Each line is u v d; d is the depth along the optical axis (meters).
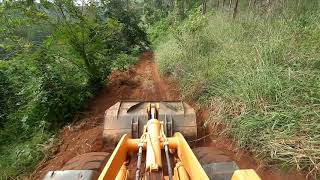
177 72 8.71
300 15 6.73
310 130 3.59
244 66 5.63
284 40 5.64
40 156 4.95
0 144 5.87
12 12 7.11
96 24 8.33
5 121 6.67
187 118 4.23
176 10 23.11
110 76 10.70
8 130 6.34
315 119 3.71
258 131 4.05
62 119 6.26
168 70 10.23
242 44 6.98
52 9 7.51
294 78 4.47
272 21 7.30
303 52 5.07
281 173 3.49
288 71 4.57
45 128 5.94
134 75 11.33
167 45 15.20
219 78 6.07
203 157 3.32
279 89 4.42
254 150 3.95
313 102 4.00
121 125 4.18
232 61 6.50
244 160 3.95
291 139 3.59
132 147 3.00
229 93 5.17
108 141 4.14
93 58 8.43
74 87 7.04
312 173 3.29
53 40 7.47
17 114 6.74
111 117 4.27
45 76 6.48
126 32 22.05
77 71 8.20
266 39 6.18
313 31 5.58
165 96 7.85
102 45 8.73
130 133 4.12
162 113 4.26
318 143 3.42
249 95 4.69
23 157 4.91
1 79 7.29
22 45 7.06
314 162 3.29
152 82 9.76
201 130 4.94
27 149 5.09
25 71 7.69
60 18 7.64
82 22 7.87
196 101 6.18
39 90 6.28
